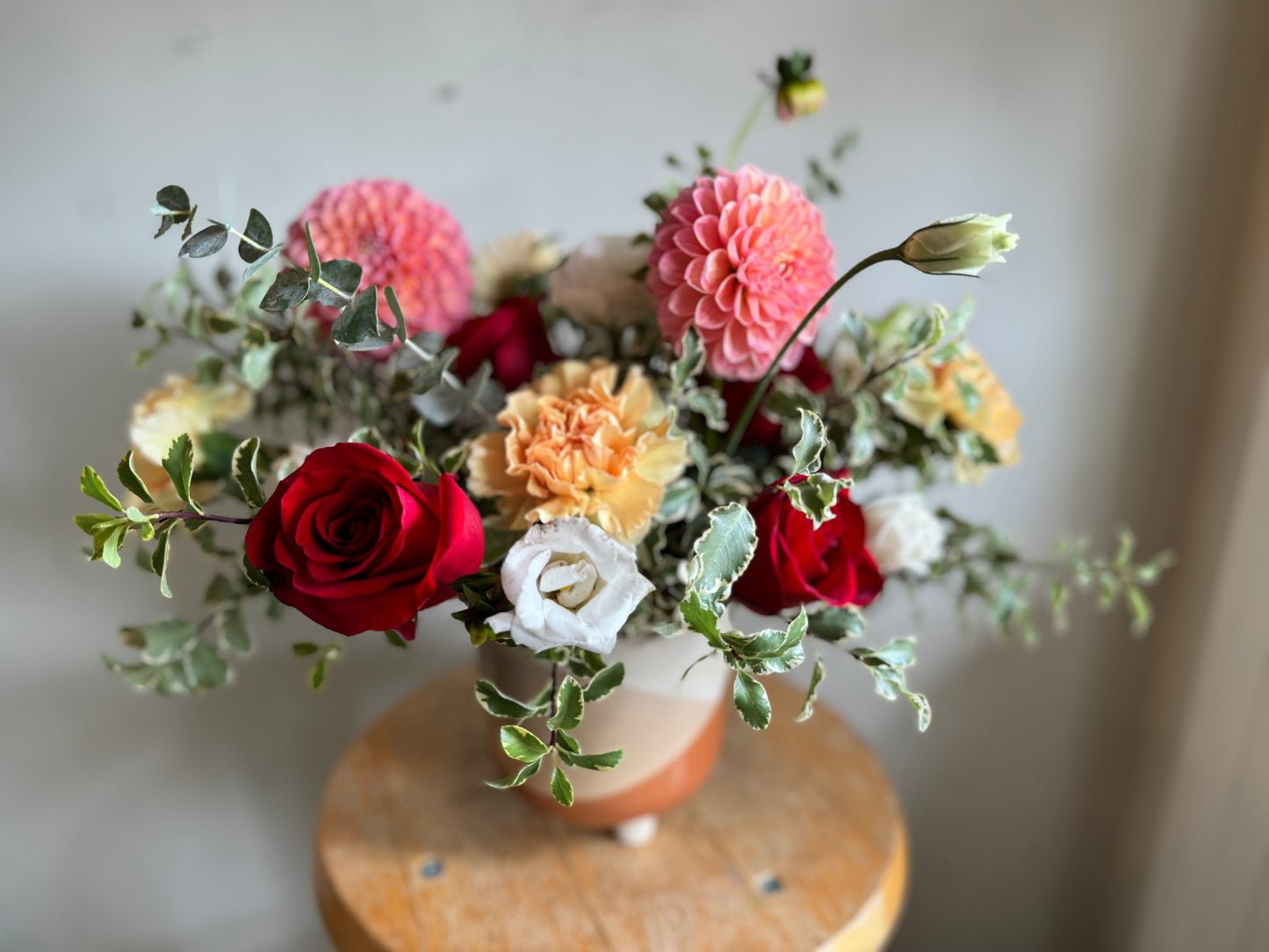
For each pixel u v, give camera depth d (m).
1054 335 0.92
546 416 0.51
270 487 0.57
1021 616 0.73
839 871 0.70
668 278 0.53
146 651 0.62
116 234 0.79
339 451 0.44
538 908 0.67
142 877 1.02
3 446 0.83
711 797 0.78
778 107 0.61
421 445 0.51
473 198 0.83
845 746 0.84
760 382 0.59
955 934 1.23
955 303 0.90
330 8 0.75
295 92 0.77
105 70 0.74
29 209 0.77
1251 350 0.88
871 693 1.05
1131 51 0.82
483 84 0.80
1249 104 0.85
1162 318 0.92
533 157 0.83
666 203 0.58
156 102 0.76
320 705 0.99
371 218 0.60
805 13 0.80
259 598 0.90
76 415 0.83
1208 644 0.89
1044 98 0.84
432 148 0.81
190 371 0.83
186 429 0.61
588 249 0.59
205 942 1.07
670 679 0.61
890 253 0.47
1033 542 1.01
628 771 0.65
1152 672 1.06
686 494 0.54
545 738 0.63
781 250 0.52
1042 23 0.81
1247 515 0.83
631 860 0.71
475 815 0.76
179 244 0.80
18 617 0.88
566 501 0.49
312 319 0.63
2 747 0.93
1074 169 0.86
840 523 0.53
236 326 0.62
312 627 0.95
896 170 0.85
